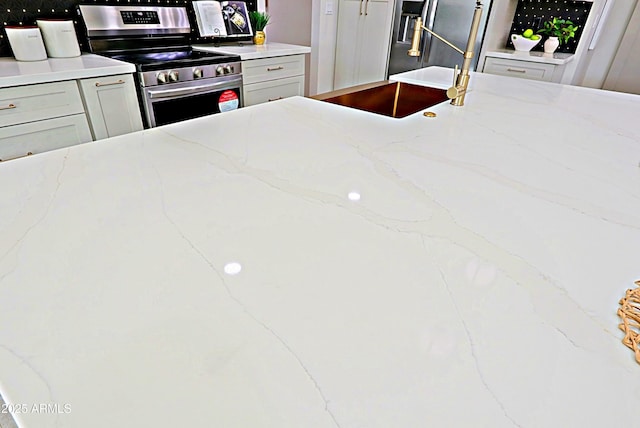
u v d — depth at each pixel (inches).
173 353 17.5
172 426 14.8
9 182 31.5
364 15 147.8
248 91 106.0
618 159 42.3
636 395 16.6
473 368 17.4
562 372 17.4
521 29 138.0
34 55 77.4
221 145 41.1
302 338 18.6
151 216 27.7
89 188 31.2
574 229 28.6
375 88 77.7
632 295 22.2
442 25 131.0
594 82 138.6
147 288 21.1
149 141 41.4
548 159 41.3
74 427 14.5
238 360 17.3
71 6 88.0
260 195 31.1
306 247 25.0
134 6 95.8
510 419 15.4
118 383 16.2
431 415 15.5
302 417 15.2
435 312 20.4
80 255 23.4
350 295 21.3
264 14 122.5
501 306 21.0
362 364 17.4
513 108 60.6
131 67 79.4
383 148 42.1
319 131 46.6
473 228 28.0
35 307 19.6
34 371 16.5
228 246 24.8
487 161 39.9
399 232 27.1
